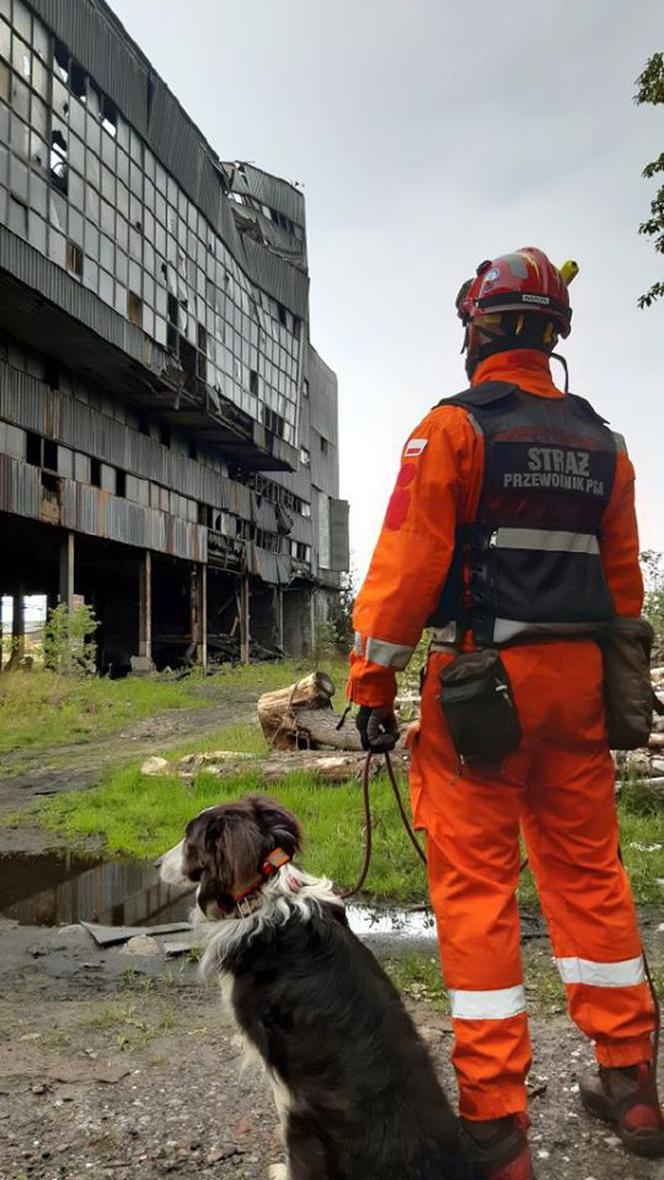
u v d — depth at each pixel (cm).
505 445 247
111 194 2472
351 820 752
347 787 869
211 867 246
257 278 3800
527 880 587
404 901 578
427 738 256
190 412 2988
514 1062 232
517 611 245
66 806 977
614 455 265
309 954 231
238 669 3055
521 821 275
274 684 2600
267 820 255
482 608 248
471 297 279
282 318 4162
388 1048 218
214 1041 354
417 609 239
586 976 258
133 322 2572
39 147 2092
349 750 1058
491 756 239
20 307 2061
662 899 534
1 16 1952
